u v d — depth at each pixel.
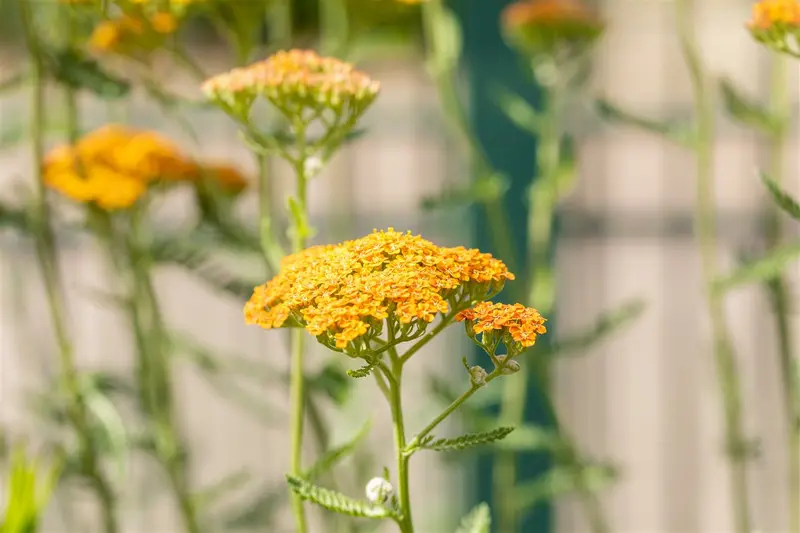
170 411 1.09
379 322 0.89
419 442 0.90
